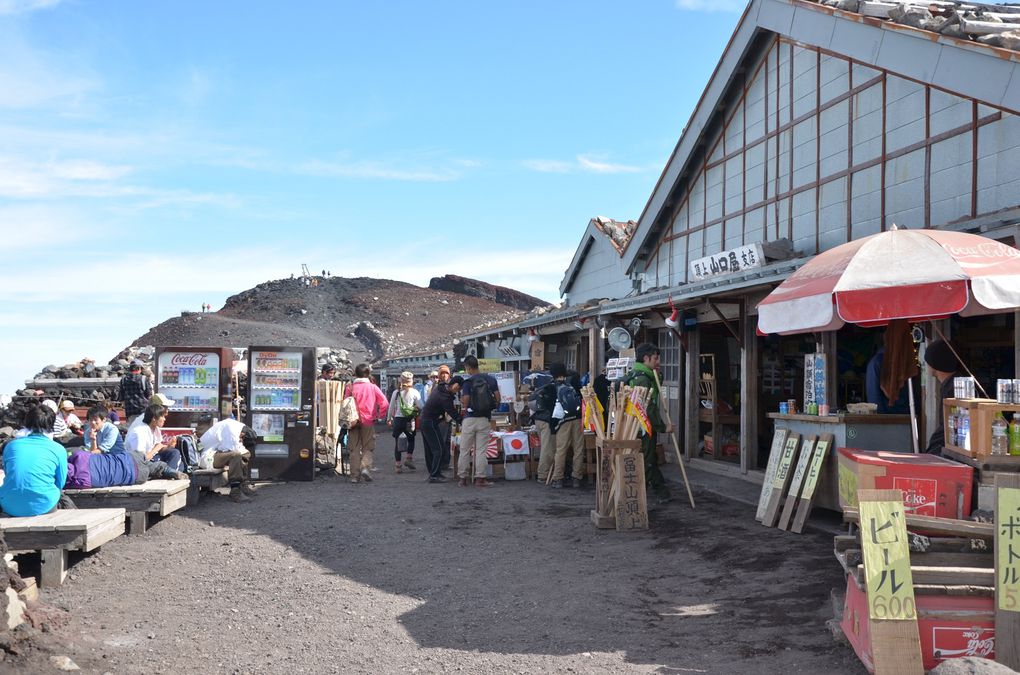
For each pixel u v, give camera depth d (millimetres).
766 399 13328
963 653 4074
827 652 4656
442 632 5469
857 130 9742
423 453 18484
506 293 173875
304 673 4770
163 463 9953
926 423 7605
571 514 9555
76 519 7059
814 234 10656
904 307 5246
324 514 9812
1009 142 7371
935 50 8047
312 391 13062
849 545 4574
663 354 15000
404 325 125438
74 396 23422
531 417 14570
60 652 4867
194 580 6961
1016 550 4070
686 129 14023
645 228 15664
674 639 5109
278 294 143875
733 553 7074
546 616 5730
